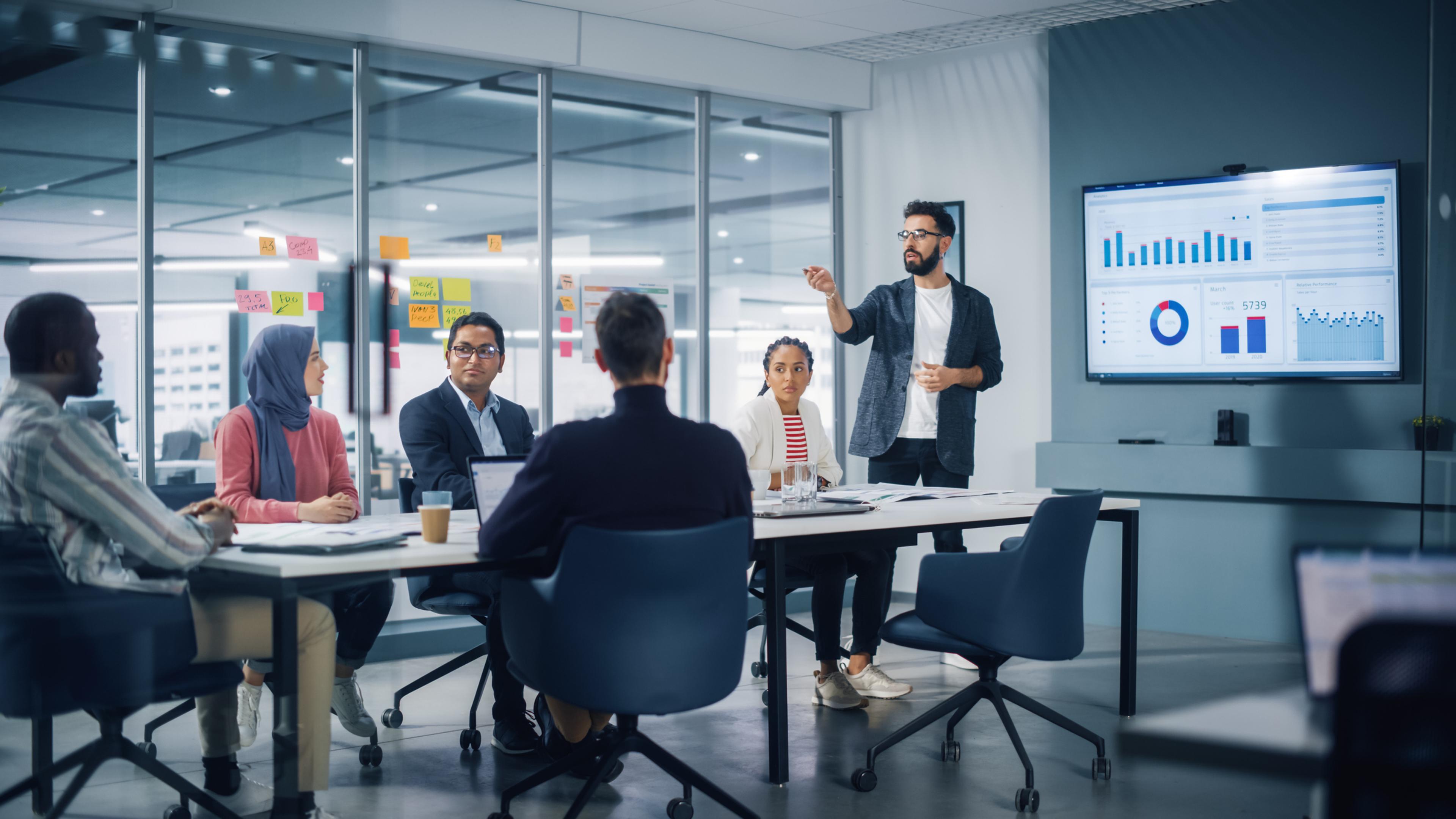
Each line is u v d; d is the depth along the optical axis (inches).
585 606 90.2
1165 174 202.7
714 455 95.8
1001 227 225.3
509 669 101.8
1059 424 215.2
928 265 177.6
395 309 193.5
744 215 235.3
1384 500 176.7
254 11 172.4
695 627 92.5
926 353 181.8
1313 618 48.3
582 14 204.8
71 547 75.7
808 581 152.6
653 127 223.0
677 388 226.4
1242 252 193.5
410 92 194.5
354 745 134.0
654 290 223.3
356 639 123.5
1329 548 48.8
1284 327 190.2
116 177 162.6
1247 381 193.8
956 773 122.7
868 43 225.6
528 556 98.7
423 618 189.6
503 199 205.2
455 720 146.3
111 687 77.1
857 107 240.8
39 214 78.8
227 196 174.7
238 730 84.0
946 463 178.9
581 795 98.6
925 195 235.3
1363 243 183.3
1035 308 221.1
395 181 193.2
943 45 227.1
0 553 72.4
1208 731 38.9
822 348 246.7
